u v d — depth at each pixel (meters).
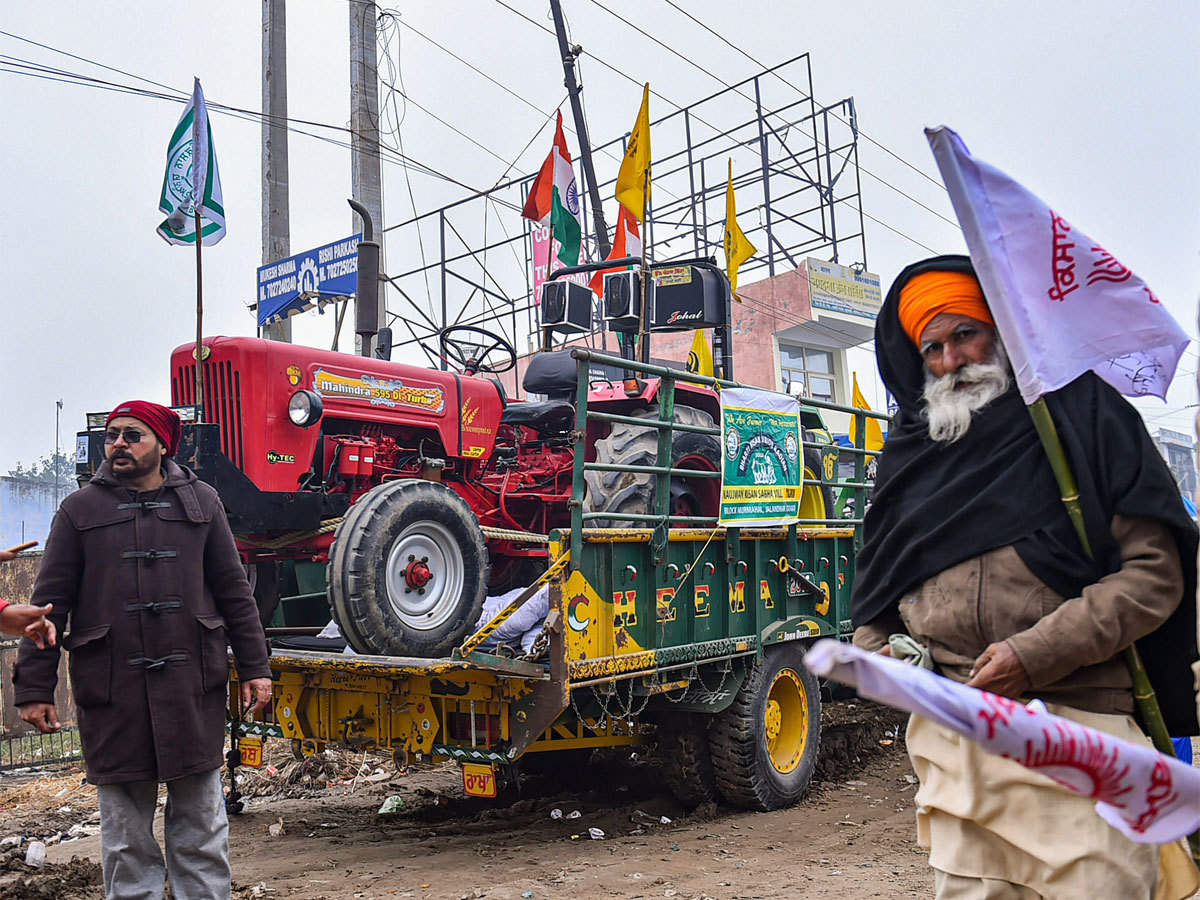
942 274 2.09
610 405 6.40
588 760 6.76
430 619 4.93
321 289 10.55
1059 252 1.88
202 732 3.19
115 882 3.14
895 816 5.46
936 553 1.98
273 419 5.09
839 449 6.60
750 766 5.48
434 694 4.70
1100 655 1.75
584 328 6.88
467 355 6.71
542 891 4.11
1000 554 1.91
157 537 3.22
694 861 4.57
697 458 6.12
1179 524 1.76
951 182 1.91
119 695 3.10
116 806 3.14
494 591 6.47
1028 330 1.86
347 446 5.31
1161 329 1.87
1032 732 1.32
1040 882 1.82
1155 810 1.38
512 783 6.35
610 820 5.43
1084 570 1.83
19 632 2.97
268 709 5.29
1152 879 1.78
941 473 2.04
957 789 1.91
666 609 5.15
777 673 5.79
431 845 5.01
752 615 5.74
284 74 11.04
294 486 5.16
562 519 6.38
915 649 1.99
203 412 4.89
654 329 6.85
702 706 5.35
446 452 5.88
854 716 7.59
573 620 4.54
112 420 3.28
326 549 5.35
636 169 6.62
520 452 6.51
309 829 5.50
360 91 10.47
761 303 20.31
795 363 21.16
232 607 3.41
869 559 2.16
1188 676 1.88
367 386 5.48
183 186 5.11
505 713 4.56
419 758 4.86
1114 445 1.84
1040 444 1.93
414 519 4.87
